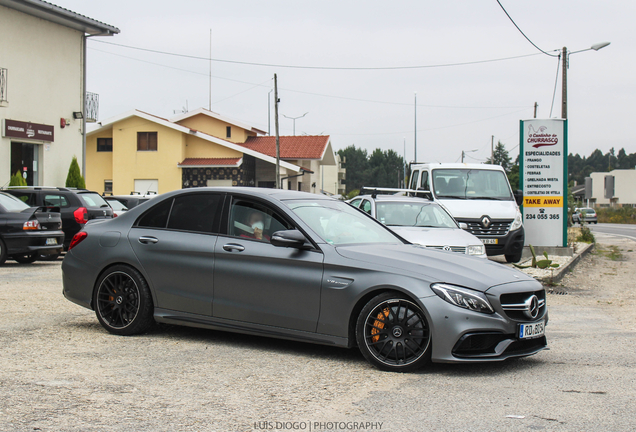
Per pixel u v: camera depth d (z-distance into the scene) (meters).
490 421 3.95
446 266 5.35
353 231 6.12
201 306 6.01
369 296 5.36
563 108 23.97
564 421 3.96
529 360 5.70
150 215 6.50
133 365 5.23
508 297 5.18
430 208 11.84
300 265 5.57
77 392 4.45
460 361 4.96
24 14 22.67
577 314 8.77
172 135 39.81
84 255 6.60
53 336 6.29
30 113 23.00
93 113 26.75
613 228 49.09
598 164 197.12
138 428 3.74
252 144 47.12
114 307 6.43
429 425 3.87
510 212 14.66
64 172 24.73
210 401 4.30
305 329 5.54
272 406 4.21
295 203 6.10
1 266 12.89
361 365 5.36
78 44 25.33
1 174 21.83
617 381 4.96
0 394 4.36
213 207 6.21
